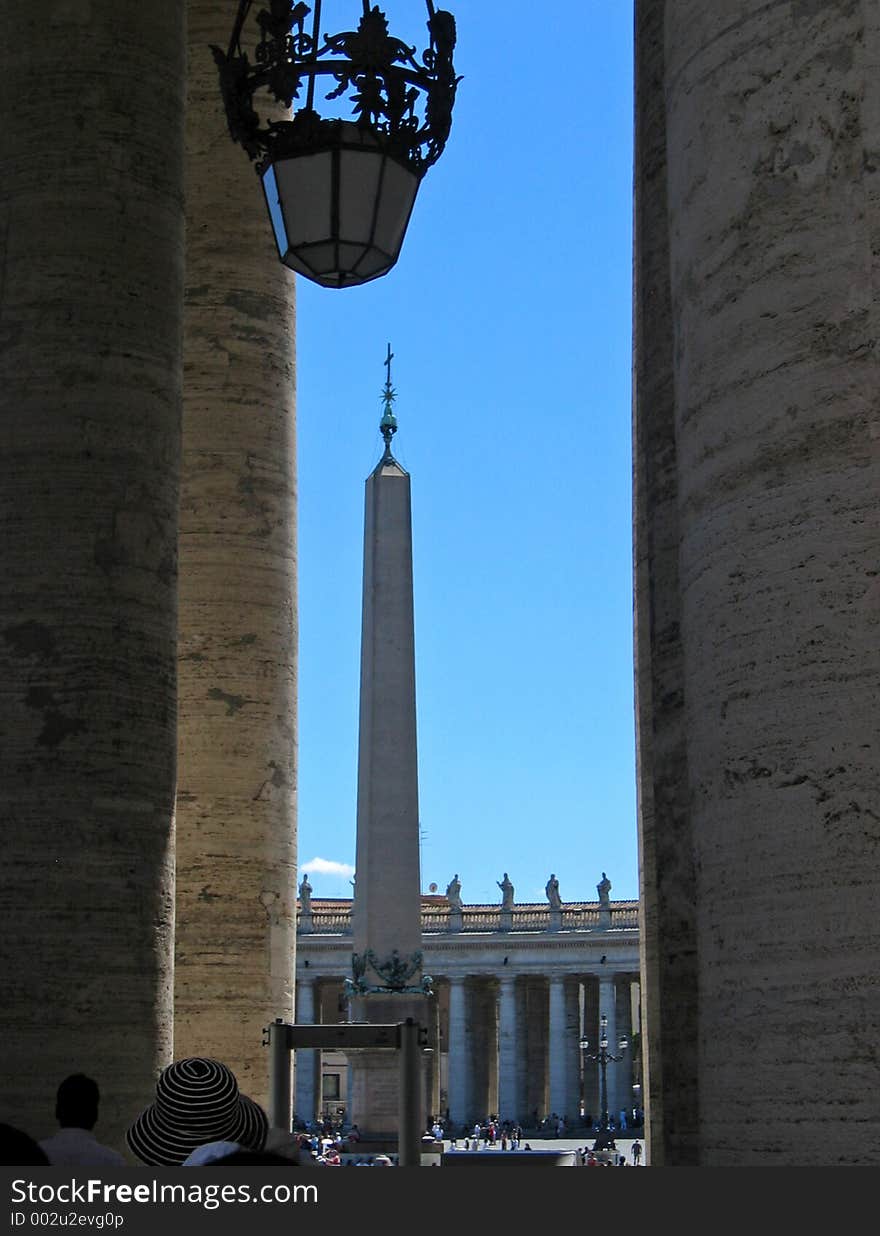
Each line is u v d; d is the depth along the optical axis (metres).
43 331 11.33
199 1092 6.32
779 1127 5.66
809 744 5.78
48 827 10.61
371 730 47.78
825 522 5.89
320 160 8.88
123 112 11.81
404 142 8.98
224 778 15.49
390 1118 51.03
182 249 12.20
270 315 16.52
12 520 11.09
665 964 7.66
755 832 5.92
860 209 6.03
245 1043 15.07
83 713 10.80
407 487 48.97
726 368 6.34
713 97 6.58
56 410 11.22
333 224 8.88
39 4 11.90
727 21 6.57
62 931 10.48
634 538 11.13
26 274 11.45
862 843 5.59
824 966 5.60
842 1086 5.48
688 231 6.68
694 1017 7.39
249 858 15.42
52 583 10.96
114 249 11.57
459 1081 99.38
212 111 16.55
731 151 6.46
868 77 6.09
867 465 5.84
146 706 11.09
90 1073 10.36
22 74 11.81
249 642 15.79
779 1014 5.72
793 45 6.30
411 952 46.88
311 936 98.19
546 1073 109.06
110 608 11.02
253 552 15.99
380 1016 46.16
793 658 5.88
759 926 5.85
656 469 8.19
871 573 5.76
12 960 10.43
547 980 103.19
